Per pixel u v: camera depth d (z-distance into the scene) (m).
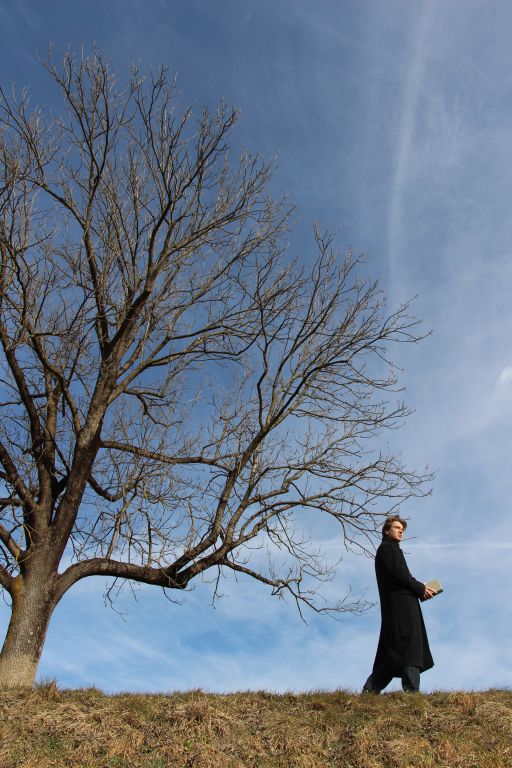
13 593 8.95
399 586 8.12
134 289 10.57
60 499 9.84
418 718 7.27
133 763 6.63
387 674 8.04
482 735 6.86
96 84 10.45
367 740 6.87
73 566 9.40
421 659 7.88
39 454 10.16
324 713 7.50
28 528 9.02
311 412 10.99
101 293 10.64
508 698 7.83
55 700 7.80
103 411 10.12
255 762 6.70
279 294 10.95
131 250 10.83
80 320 10.61
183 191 10.52
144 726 7.23
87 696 8.02
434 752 6.62
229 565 9.84
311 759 6.68
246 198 11.20
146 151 10.78
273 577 10.01
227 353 11.33
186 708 7.48
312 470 10.59
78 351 10.48
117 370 10.38
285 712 7.66
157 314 10.99
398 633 7.94
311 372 10.45
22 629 8.71
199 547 9.68
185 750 6.80
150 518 10.13
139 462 10.41
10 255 9.34
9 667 8.47
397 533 8.39
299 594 9.98
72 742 6.92
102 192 10.93
